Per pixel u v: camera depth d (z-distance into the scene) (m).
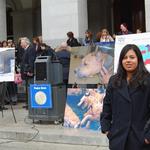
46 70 9.46
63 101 9.80
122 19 18.95
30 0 20.42
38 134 8.88
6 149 8.25
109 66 9.07
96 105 9.09
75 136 8.45
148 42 8.35
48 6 14.77
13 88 13.55
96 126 9.02
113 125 4.34
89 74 9.34
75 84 9.56
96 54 9.31
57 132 8.86
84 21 14.62
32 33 20.61
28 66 11.99
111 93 4.40
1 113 11.92
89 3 19.28
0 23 16.48
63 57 10.41
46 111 9.66
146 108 4.23
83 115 9.25
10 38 21.20
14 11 20.91
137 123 4.20
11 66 10.34
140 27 18.52
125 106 4.24
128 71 4.37
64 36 14.48
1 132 9.32
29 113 9.95
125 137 4.19
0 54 10.36
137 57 4.37
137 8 18.59
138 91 4.23
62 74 9.91
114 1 19.03
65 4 14.50
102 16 19.14
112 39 11.61
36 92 9.69
